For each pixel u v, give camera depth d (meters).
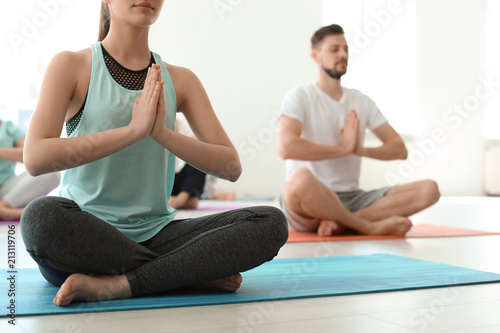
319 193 2.65
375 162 6.59
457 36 7.09
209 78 5.66
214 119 1.43
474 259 1.92
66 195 1.33
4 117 4.72
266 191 5.89
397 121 6.77
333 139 2.91
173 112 1.38
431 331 0.95
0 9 4.67
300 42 5.98
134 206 1.33
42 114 1.22
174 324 0.97
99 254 1.12
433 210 4.61
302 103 2.88
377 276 1.51
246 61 5.78
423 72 6.89
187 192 4.04
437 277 1.50
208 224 1.28
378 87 6.58
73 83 1.28
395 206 2.76
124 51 1.34
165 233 1.33
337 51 2.88
